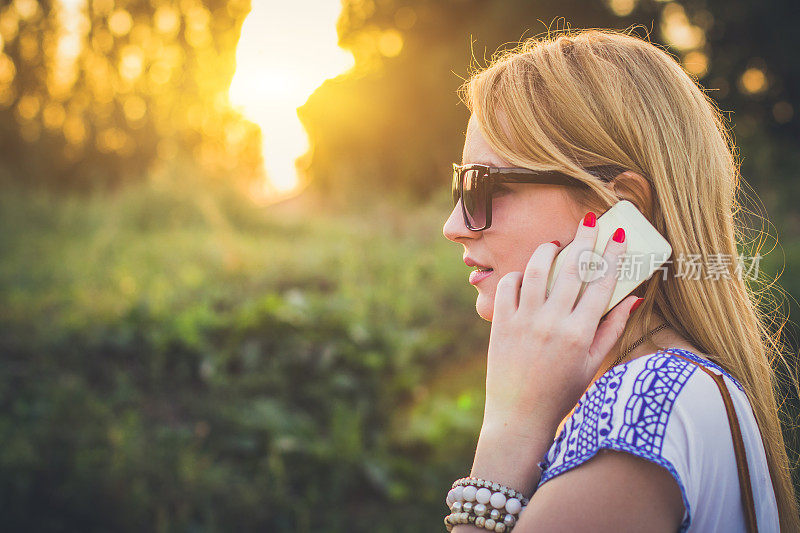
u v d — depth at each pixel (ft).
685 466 2.33
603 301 2.82
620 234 2.85
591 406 2.54
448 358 17.84
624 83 2.95
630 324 2.93
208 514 11.43
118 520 11.03
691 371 2.49
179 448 12.66
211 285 19.90
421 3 54.08
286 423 13.76
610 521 2.30
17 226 27.68
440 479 13.42
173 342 15.49
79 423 12.73
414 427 14.28
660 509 2.31
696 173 2.97
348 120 51.65
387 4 55.26
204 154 44.09
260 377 15.07
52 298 17.93
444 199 31.71
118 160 44.47
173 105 44.55
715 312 2.89
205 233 27.50
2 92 43.65
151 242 25.41
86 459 11.68
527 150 2.95
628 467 2.35
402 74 52.49
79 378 14.19
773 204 31.96
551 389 2.76
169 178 32.94
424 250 24.70
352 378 15.49
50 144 43.19
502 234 3.07
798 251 22.49
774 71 48.47
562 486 2.43
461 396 16.02
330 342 16.21
